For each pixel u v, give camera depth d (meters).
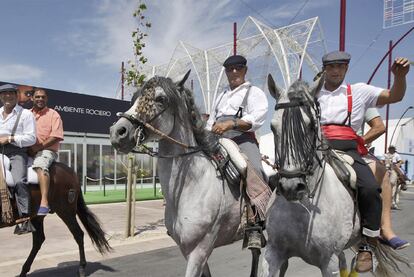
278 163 2.79
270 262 3.10
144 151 3.24
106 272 5.69
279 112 2.84
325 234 2.99
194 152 3.32
